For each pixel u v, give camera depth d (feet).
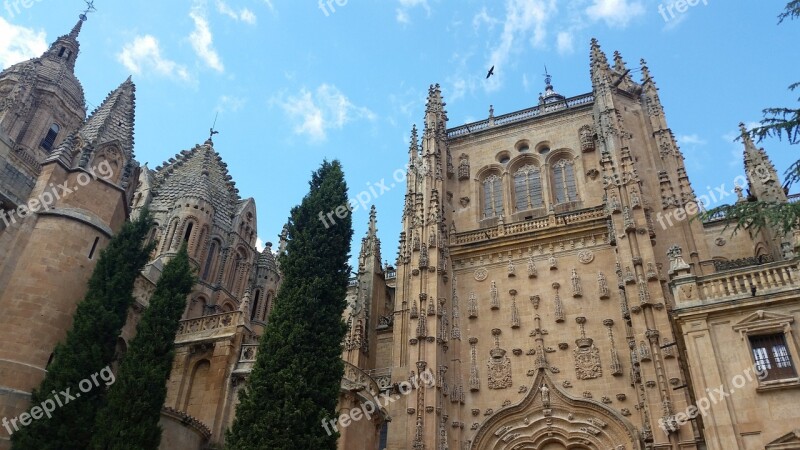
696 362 74.54
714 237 142.10
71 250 91.09
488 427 113.39
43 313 84.74
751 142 131.44
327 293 87.81
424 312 122.31
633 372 104.32
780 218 61.16
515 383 116.37
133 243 89.81
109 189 101.30
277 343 81.15
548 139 151.33
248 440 72.43
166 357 81.20
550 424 110.11
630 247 111.24
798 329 71.87
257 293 175.32
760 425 68.54
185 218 156.25
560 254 127.85
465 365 121.60
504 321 124.26
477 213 147.54
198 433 91.40
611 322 115.24
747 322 74.49
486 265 133.18
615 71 150.20
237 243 171.12
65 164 97.35
